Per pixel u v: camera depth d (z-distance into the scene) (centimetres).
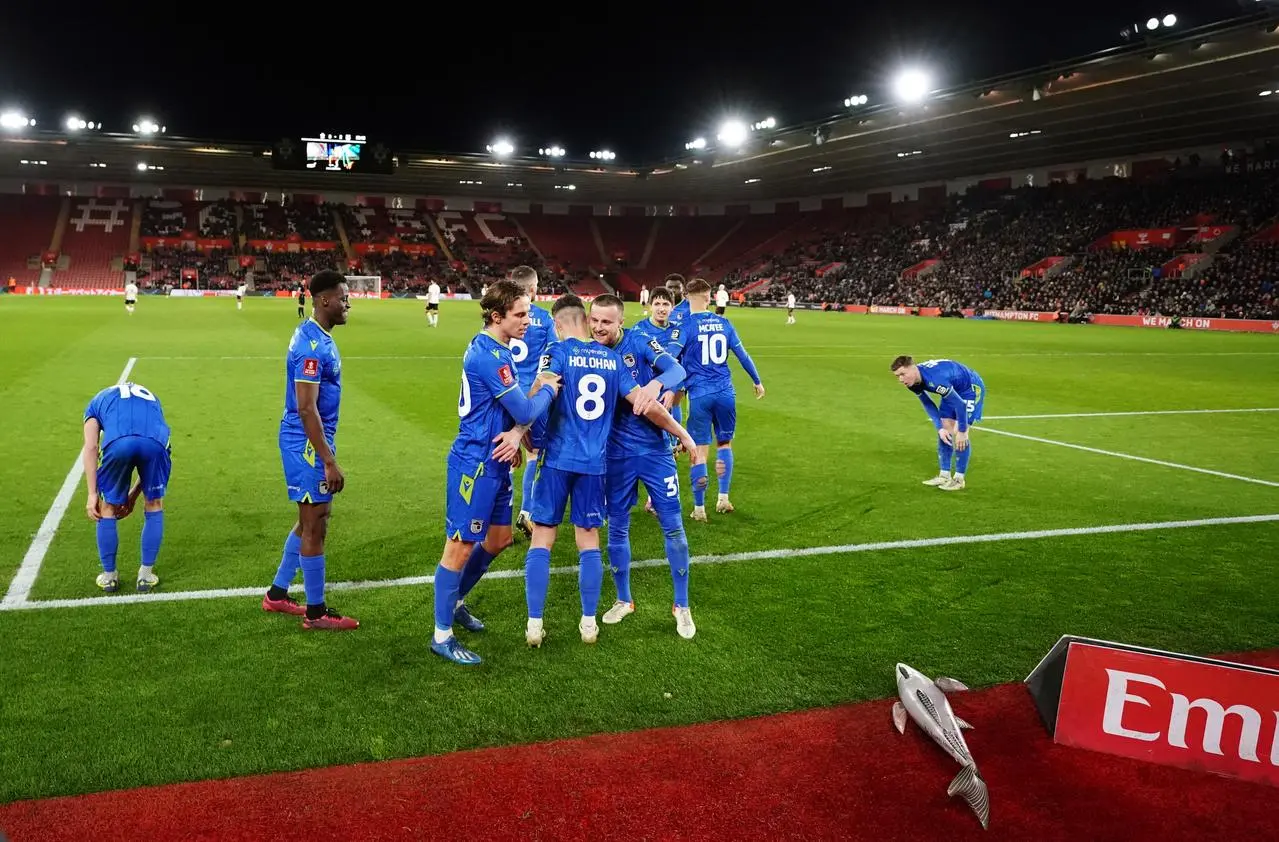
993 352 2223
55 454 823
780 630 447
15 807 287
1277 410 1270
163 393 1226
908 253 5338
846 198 6512
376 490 719
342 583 504
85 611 455
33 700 358
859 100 4091
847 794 306
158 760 316
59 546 561
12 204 5641
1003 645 432
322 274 434
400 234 6356
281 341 2050
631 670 399
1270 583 526
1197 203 4206
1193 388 1516
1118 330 3259
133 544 568
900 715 355
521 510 628
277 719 347
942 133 4316
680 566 441
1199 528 646
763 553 577
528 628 423
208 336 2166
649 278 6619
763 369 1750
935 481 775
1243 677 325
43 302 3962
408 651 415
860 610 476
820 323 3594
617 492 454
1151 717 335
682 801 299
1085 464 873
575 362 422
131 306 3092
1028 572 543
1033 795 310
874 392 1403
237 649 412
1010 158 4944
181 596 480
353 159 5191
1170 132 4147
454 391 1302
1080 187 4934
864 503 711
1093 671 344
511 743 333
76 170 5541
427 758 322
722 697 373
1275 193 3916
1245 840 288
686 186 6397
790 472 825
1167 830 293
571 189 6531
